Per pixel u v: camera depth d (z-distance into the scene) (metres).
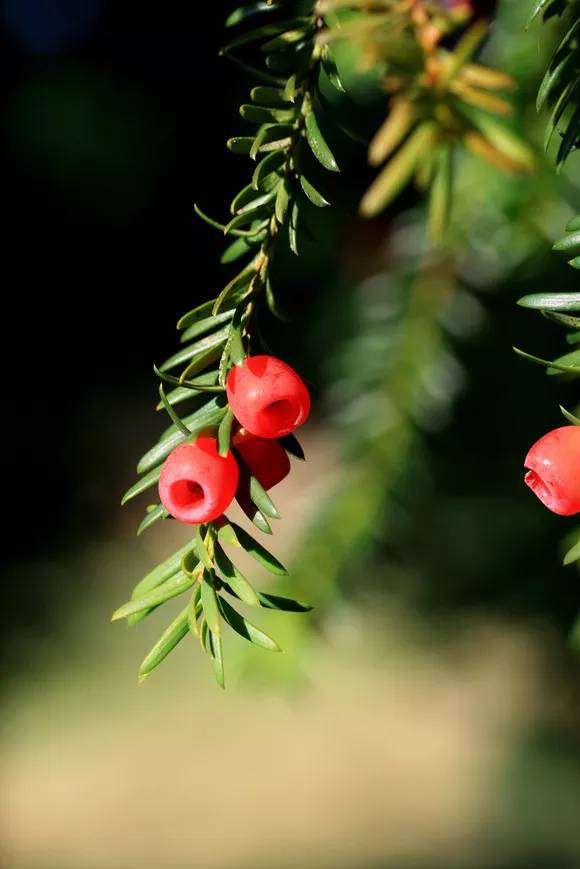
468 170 0.60
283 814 1.56
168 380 0.42
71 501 1.59
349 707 1.51
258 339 0.43
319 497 0.66
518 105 0.55
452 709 1.45
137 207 1.39
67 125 1.33
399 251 0.66
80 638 1.49
